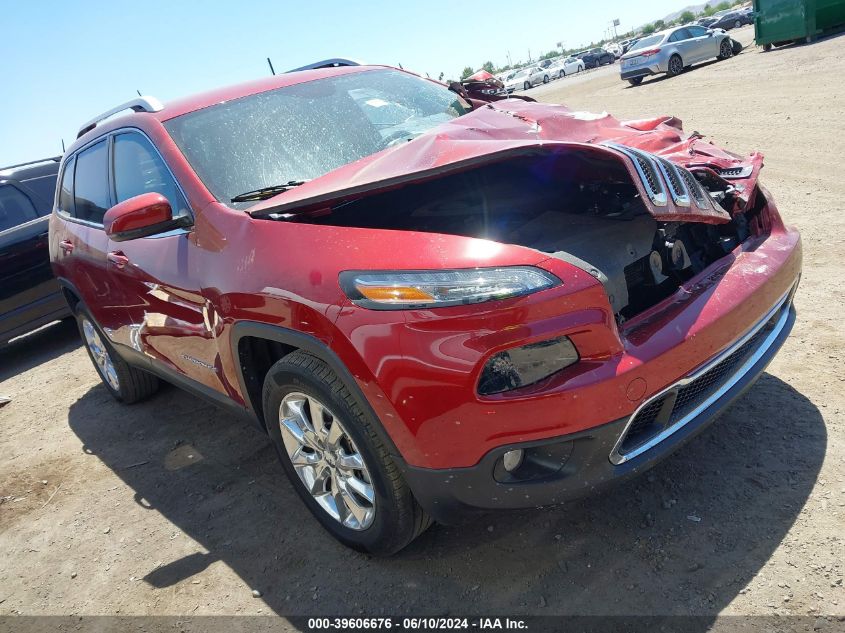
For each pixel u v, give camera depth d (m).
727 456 2.63
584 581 2.19
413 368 1.92
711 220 2.38
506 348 1.88
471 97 4.04
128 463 3.79
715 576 2.10
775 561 2.10
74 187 4.14
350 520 2.46
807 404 2.84
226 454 3.62
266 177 2.91
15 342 7.59
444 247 2.03
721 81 14.45
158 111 3.29
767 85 11.97
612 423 1.93
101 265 3.56
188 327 2.88
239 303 2.41
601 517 2.46
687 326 2.10
